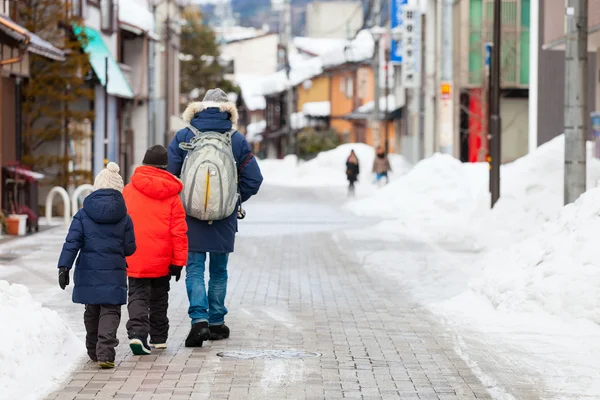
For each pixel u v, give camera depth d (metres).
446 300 19.53
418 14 70.12
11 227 32.50
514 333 15.63
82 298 12.91
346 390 11.80
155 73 69.19
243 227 37.88
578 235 17.50
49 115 39.47
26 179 33.75
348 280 22.67
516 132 68.75
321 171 87.31
